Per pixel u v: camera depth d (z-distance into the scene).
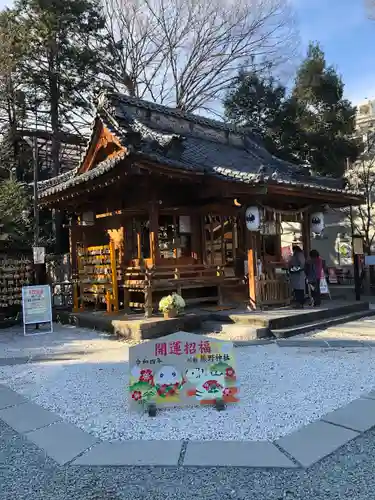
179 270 9.68
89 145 10.28
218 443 3.63
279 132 18.81
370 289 14.56
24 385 5.55
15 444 3.78
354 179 17.19
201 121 13.32
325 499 2.80
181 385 4.45
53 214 17.86
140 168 8.16
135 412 4.38
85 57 18.48
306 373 5.60
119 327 8.55
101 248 10.10
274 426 3.95
